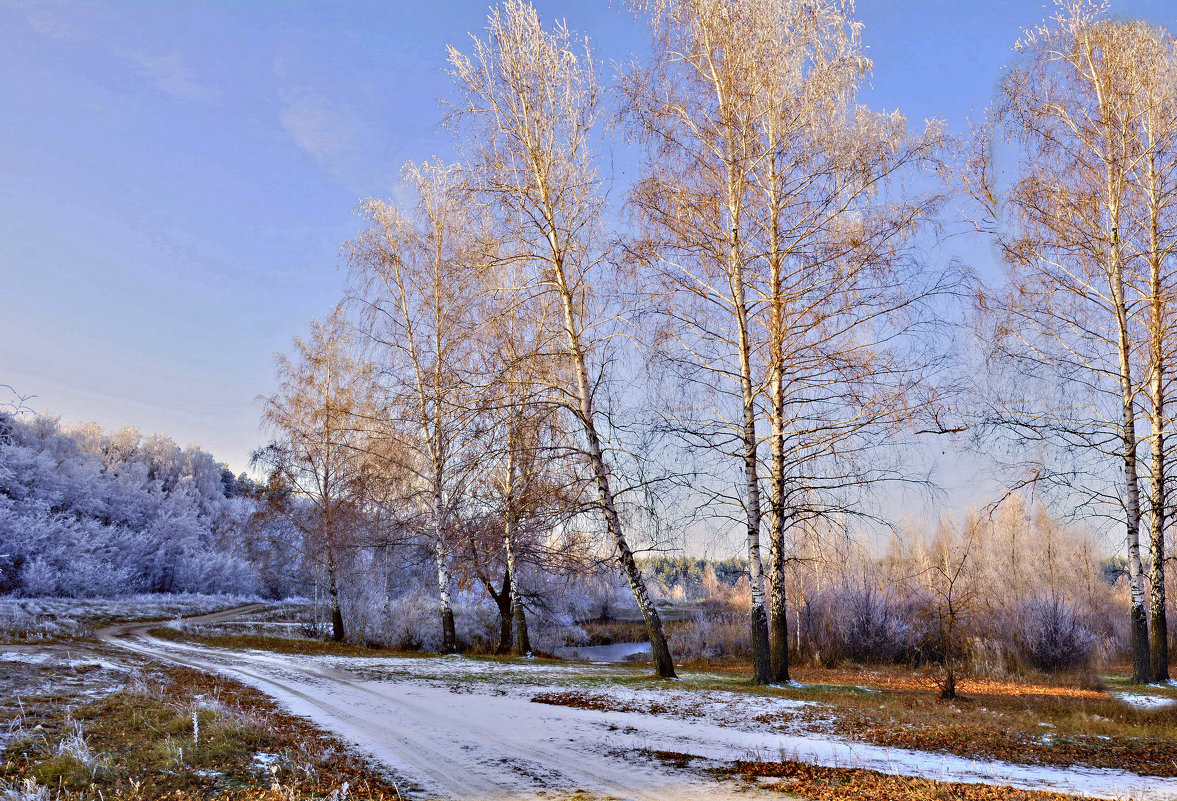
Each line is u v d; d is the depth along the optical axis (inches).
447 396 667.4
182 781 291.6
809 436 570.6
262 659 797.2
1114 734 410.3
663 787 301.1
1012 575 1317.7
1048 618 981.8
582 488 620.1
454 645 946.1
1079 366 642.2
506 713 464.1
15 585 1951.3
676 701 502.9
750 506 597.3
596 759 348.8
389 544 979.3
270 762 326.0
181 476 3543.3
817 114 562.6
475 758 349.7
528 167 641.0
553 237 644.7
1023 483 645.9
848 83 551.5
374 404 1003.9
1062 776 324.2
